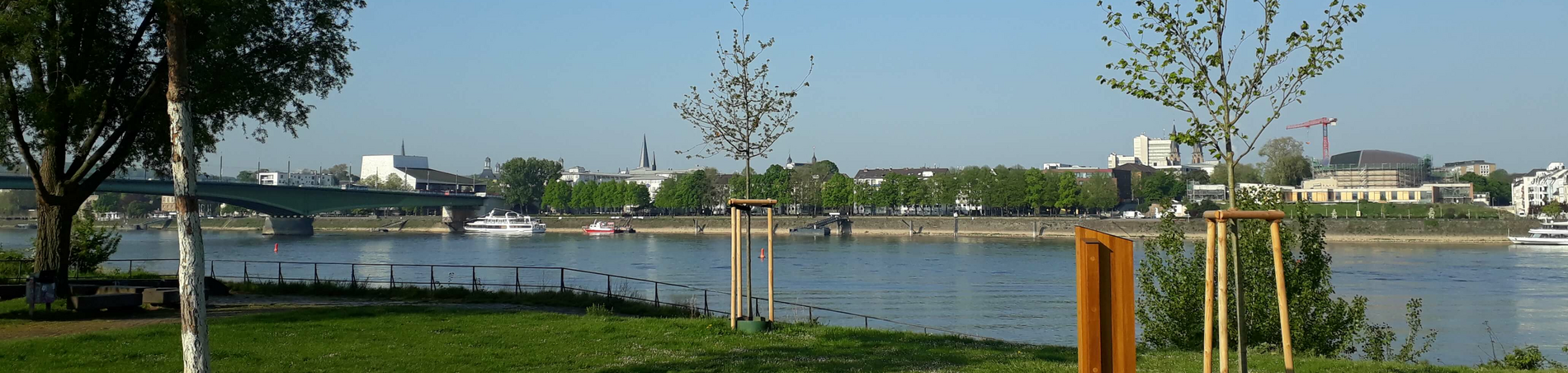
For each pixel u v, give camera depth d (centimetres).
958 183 17812
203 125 3228
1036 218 15562
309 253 10625
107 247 4597
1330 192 18425
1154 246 2589
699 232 17625
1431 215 14225
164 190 10131
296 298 3419
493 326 2502
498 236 16525
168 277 4325
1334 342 2431
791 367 1928
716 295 5869
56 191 3139
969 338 2589
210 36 2584
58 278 3144
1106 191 17550
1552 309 5534
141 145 3375
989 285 6844
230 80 2938
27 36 2605
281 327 2439
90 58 2981
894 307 5578
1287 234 2378
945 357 2088
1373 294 6297
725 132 2700
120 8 3062
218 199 11925
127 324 2522
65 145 3098
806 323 2720
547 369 1884
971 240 13875
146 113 3109
